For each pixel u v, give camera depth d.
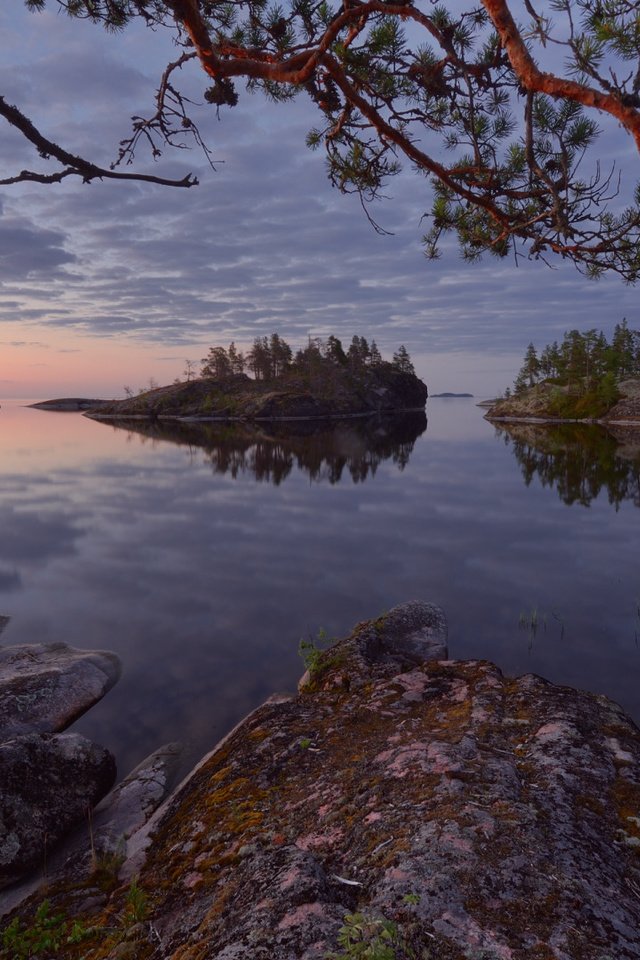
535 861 3.46
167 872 4.64
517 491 34.59
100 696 9.85
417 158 4.07
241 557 20.31
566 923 2.95
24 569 19.03
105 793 6.58
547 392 131.12
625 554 19.98
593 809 4.43
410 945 2.75
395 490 36.31
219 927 3.23
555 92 2.89
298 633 13.00
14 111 2.63
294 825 4.67
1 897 5.16
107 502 32.53
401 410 193.12
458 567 18.58
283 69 3.64
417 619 11.84
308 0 3.95
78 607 15.12
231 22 4.46
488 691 7.19
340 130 4.61
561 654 11.34
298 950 2.73
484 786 4.51
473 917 2.94
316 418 151.88
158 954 3.43
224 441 78.62
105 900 4.59
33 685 9.51
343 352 191.88
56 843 5.74
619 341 131.12
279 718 7.34
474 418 153.38
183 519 27.64
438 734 6.02
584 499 31.28
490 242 4.48
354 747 6.11
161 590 16.58
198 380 172.25
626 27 2.66
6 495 35.06
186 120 3.60
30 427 112.75
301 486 38.53
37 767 6.13
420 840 3.70
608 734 5.92
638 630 12.69
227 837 4.83
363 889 3.39
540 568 18.31
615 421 104.19
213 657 11.62
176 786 7.01
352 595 15.84
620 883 3.50
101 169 2.90
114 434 92.94
